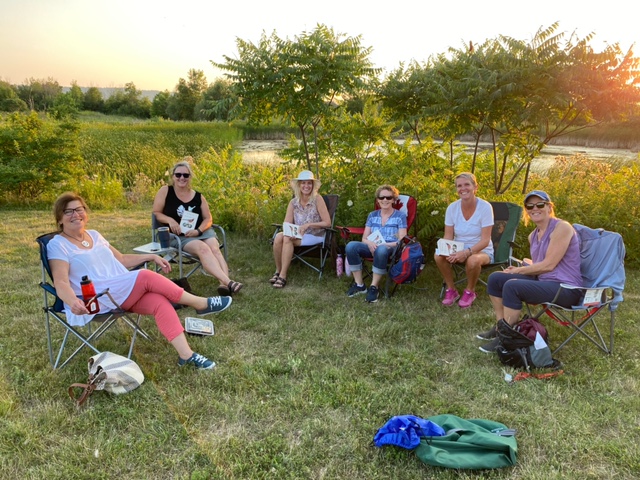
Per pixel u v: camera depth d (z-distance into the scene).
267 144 24.14
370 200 5.81
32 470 2.31
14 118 10.00
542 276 3.52
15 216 8.38
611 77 5.04
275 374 3.22
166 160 14.28
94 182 10.41
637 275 5.34
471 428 2.55
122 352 3.48
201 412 2.77
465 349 3.61
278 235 5.11
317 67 5.69
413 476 2.30
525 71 5.10
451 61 5.92
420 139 7.32
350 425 2.66
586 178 7.02
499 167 6.90
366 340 3.73
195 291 4.82
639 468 2.32
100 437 2.53
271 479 2.28
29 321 3.98
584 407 2.81
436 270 5.54
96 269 3.32
